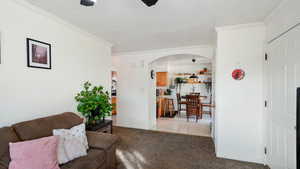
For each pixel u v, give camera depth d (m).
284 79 1.76
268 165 2.18
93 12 1.97
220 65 2.48
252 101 2.33
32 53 1.85
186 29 2.59
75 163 1.50
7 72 1.60
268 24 2.14
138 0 1.68
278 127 1.90
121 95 4.60
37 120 1.69
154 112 4.80
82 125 1.94
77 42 2.56
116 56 4.65
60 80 2.24
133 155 2.54
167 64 7.06
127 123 4.52
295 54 1.55
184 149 2.79
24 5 1.73
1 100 1.56
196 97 5.15
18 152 1.26
